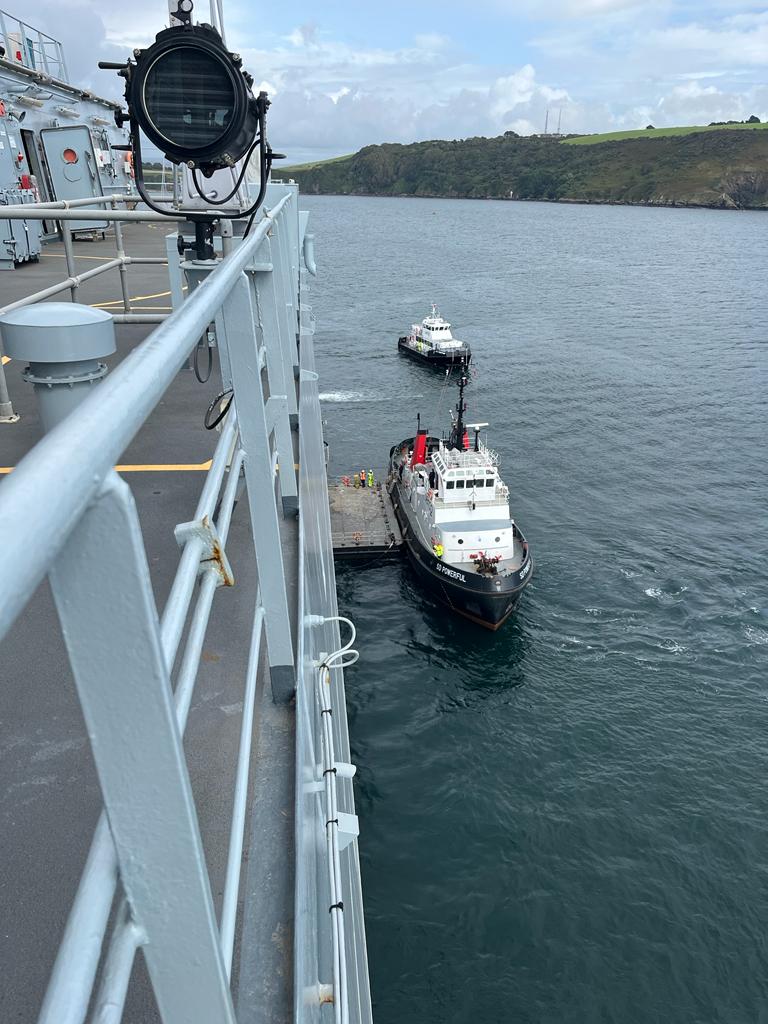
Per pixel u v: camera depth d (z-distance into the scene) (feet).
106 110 83.87
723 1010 48.83
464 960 52.03
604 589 97.81
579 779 68.03
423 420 169.17
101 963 6.03
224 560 4.49
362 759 70.79
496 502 102.22
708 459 144.97
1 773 8.04
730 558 105.60
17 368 24.14
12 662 10.00
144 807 2.49
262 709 8.79
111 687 2.24
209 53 10.24
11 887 6.62
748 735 72.54
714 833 62.18
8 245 41.39
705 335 259.39
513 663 84.23
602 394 187.01
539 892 57.21
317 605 12.51
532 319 285.64
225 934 4.33
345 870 13.12
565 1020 48.21
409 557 106.93
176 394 22.07
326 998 6.78
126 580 2.06
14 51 61.05
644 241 604.08
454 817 64.13
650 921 54.75
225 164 11.32
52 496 1.59
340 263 440.04
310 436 22.27
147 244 59.57
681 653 84.69
